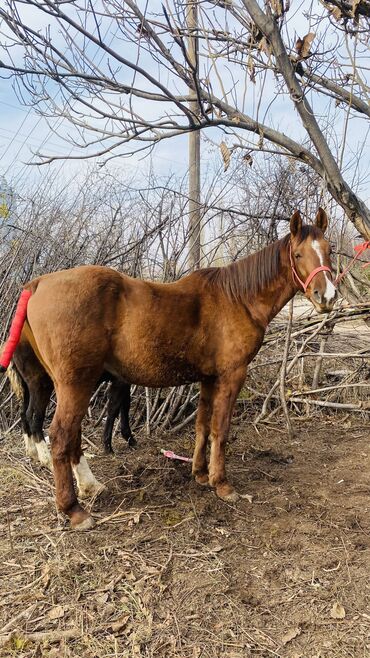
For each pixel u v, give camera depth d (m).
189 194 5.63
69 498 3.04
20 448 4.38
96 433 4.92
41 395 3.69
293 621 2.32
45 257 5.21
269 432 5.04
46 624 2.28
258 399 5.67
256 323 3.39
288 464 4.23
